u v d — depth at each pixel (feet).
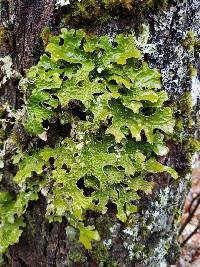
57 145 0.76
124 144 0.74
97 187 0.75
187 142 0.80
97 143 0.74
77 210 0.72
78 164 0.73
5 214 0.87
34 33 0.74
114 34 0.72
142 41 0.72
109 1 0.69
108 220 0.82
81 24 0.72
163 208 0.84
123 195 0.76
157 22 0.71
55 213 0.80
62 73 0.72
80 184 0.77
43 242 0.88
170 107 0.77
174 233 0.91
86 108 0.72
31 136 0.78
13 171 0.85
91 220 0.82
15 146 0.80
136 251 0.85
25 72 0.75
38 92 0.71
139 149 0.75
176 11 0.71
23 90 0.74
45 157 0.75
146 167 0.75
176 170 0.82
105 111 0.70
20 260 0.94
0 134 0.82
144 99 0.70
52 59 0.70
